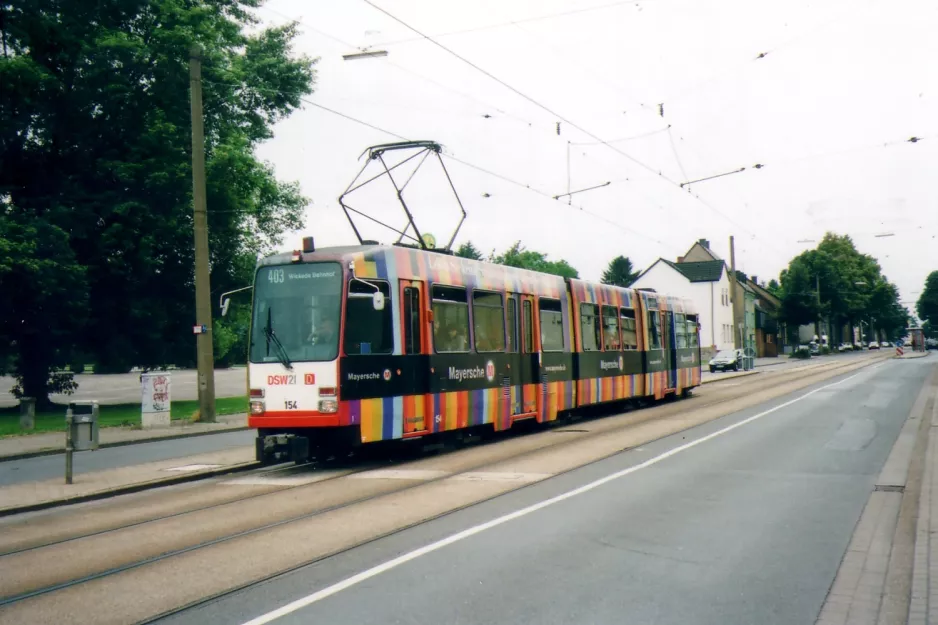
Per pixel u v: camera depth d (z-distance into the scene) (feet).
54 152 100.73
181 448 60.44
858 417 68.69
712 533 27.84
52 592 22.49
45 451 58.80
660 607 19.97
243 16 113.19
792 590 21.34
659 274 284.41
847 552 25.26
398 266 48.44
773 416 70.49
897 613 19.30
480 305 56.13
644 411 81.30
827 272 330.75
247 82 110.83
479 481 39.73
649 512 31.30
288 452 43.80
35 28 91.61
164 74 97.50
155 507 36.04
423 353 49.73
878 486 36.73
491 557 24.90
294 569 24.12
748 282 351.67
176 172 96.94
